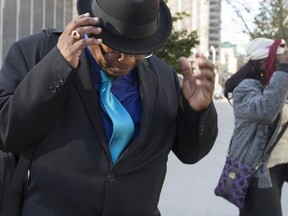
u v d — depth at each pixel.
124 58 1.95
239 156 3.83
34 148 2.08
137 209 2.11
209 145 2.24
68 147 2.04
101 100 2.08
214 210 6.00
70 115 2.05
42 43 2.15
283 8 14.05
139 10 1.84
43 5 13.84
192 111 2.14
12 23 12.37
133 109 2.13
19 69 2.09
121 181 2.06
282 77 3.64
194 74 2.14
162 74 2.27
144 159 2.12
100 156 2.04
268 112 3.65
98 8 1.91
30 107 1.89
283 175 3.94
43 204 2.06
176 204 6.22
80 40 1.85
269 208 3.78
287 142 3.88
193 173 7.97
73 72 1.89
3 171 2.14
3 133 1.97
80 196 2.04
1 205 2.14
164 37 1.98
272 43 3.90
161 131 2.18
